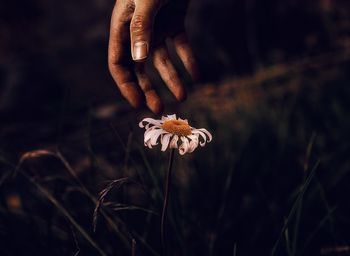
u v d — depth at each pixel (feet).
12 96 5.17
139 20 1.31
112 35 1.40
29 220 1.77
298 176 2.18
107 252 1.62
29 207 1.87
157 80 4.86
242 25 5.20
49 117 4.02
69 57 5.69
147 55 1.33
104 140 2.99
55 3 6.34
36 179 1.76
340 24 4.89
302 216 1.92
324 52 4.53
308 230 1.92
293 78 3.73
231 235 1.87
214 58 5.02
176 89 1.49
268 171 2.20
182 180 2.07
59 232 1.77
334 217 1.96
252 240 1.88
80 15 6.17
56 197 1.68
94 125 3.43
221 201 1.99
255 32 5.16
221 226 1.83
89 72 5.55
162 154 1.89
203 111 3.24
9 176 1.72
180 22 1.53
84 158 2.60
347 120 2.69
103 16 6.06
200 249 1.78
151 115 3.58
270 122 2.64
